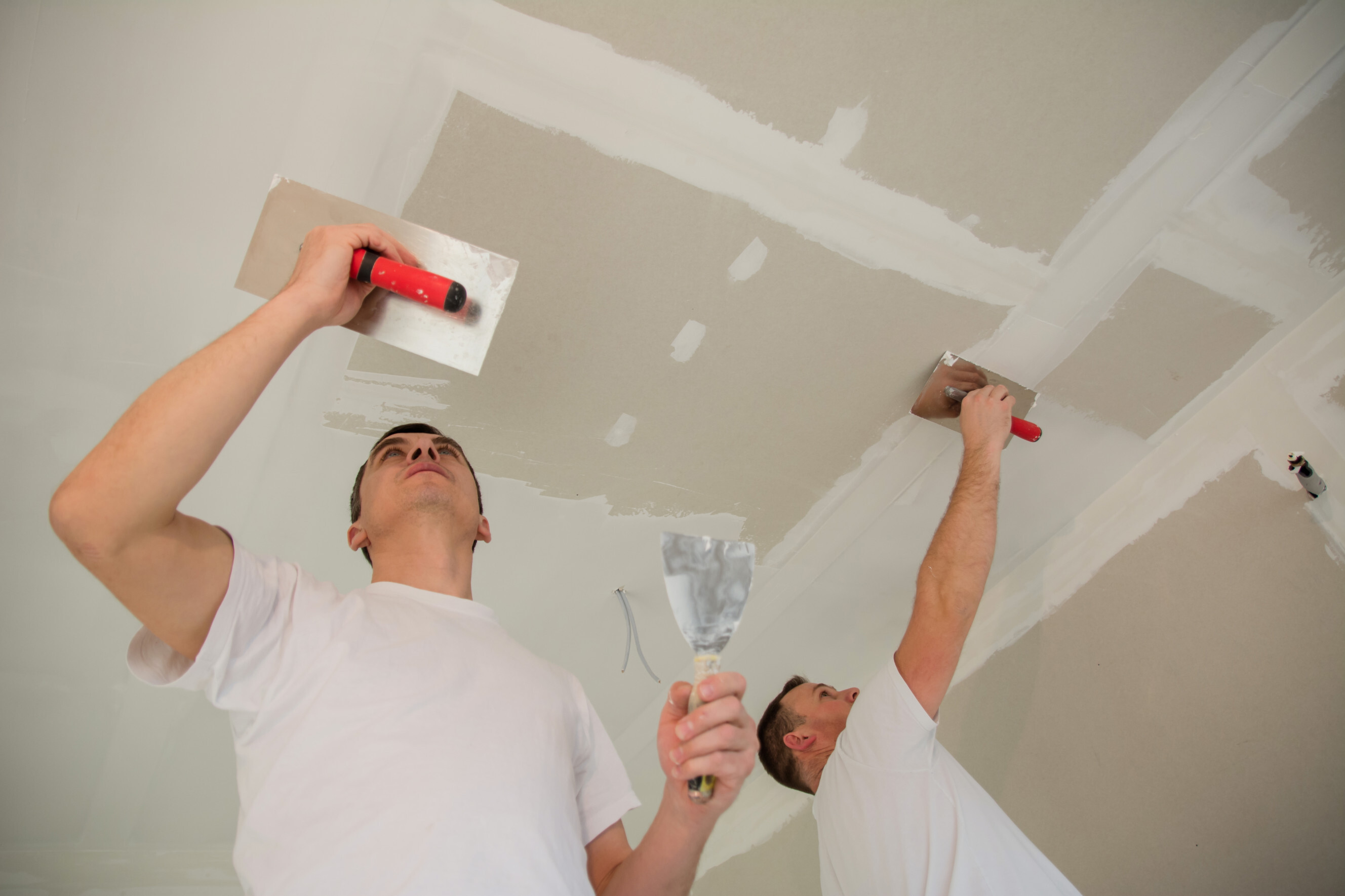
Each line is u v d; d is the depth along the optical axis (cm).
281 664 101
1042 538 204
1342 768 168
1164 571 191
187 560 93
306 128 120
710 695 75
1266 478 181
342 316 113
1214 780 180
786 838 214
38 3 106
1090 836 188
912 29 123
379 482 137
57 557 144
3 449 134
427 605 119
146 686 159
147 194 121
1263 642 178
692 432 163
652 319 146
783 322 151
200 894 173
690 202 134
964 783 141
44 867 167
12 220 119
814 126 130
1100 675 194
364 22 113
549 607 179
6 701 153
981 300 154
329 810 92
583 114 123
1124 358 171
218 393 90
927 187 139
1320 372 175
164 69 113
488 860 90
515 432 156
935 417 169
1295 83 137
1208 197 149
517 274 137
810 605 196
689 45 120
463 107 120
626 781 122
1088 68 130
